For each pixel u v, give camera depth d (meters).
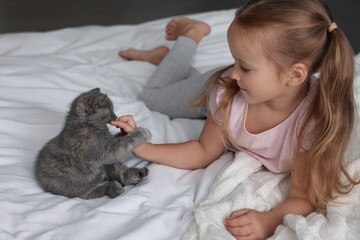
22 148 1.62
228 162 1.60
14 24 4.52
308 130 1.39
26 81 1.96
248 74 1.33
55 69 2.12
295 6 1.28
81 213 1.32
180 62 2.24
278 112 1.46
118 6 4.98
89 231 1.24
